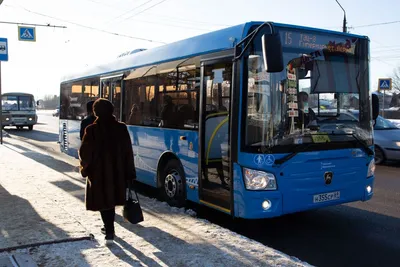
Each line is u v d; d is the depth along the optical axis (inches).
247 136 203.6
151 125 302.8
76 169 422.3
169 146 278.5
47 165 449.1
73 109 475.5
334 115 222.7
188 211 263.3
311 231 238.2
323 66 221.8
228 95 219.9
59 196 286.5
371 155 237.5
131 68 336.2
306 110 212.5
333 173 219.0
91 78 419.5
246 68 205.9
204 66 242.5
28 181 342.3
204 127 241.1
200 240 196.2
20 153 556.1
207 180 238.1
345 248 209.0
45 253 176.4
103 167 185.0
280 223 254.2
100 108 187.6
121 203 187.2
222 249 184.1
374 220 260.1
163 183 292.7
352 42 234.8
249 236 229.1
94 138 185.0
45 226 212.2
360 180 231.8
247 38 205.0
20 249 179.8
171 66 278.8
